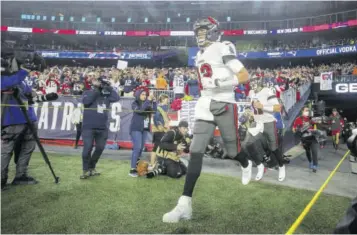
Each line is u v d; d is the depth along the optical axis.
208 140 2.88
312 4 30.86
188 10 34.72
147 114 4.95
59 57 30.81
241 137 6.27
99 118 4.40
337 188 4.19
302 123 6.23
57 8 35.91
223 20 34.31
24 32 32.38
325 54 25.22
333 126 10.23
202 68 2.92
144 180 4.29
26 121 3.79
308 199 3.52
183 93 12.11
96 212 2.85
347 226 1.39
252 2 32.84
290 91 11.57
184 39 33.41
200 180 4.38
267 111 4.91
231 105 2.89
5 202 3.11
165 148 4.57
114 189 3.72
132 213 2.85
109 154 6.84
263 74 19.22
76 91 10.94
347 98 19.11
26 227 2.46
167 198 3.38
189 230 2.47
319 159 7.34
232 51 2.81
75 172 4.68
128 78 14.07
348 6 28.97
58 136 8.15
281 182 4.52
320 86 17.69
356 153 1.52
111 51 31.11
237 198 3.47
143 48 32.50
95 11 36.12
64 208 2.95
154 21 35.50
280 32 29.55
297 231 2.52
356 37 27.95
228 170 5.31
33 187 3.74
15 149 3.99
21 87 3.92
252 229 2.53
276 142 4.76
